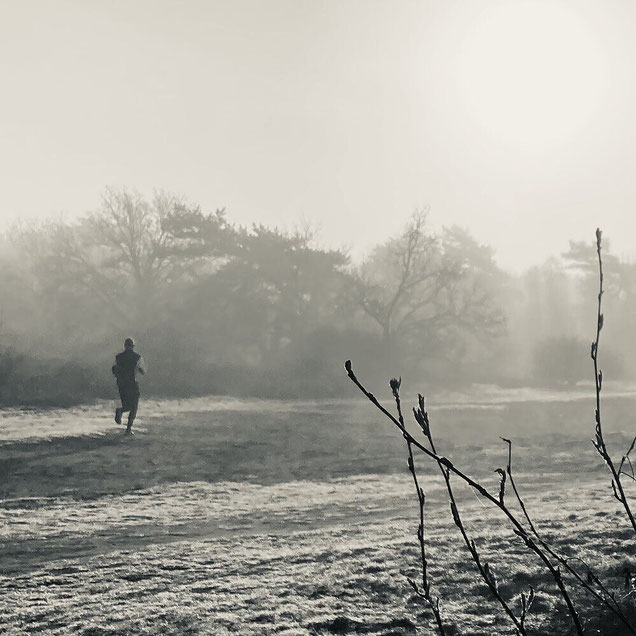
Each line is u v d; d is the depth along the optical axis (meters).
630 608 6.13
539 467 19.91
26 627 6.54
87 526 11.88
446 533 9.49
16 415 27.55
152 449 20.75
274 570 8.07
